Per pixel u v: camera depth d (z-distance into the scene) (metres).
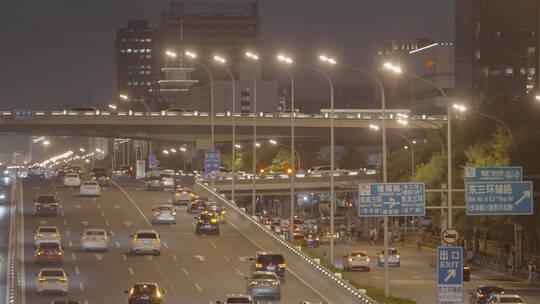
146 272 103.12
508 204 84.56
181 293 89.44
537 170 123.75
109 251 119.56
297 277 103.38
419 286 118.00
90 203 176.62
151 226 147.75
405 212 85.62
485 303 96.06
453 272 67.81
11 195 190.00
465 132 160.50
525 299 103.62
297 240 158.50
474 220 137.88
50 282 86.12
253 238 136.00
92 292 88.62
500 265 137.62
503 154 129.25
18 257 112.56
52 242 108.50
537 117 152.12
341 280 92.56
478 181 85.25
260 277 87.12
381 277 129.25
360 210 85.25
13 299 81.50
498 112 156.38
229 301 73.38
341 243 197.75
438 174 165.38
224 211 157.88
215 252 120.94
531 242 160.25
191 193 179.25
